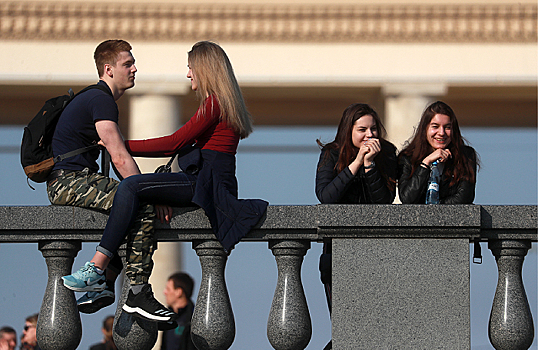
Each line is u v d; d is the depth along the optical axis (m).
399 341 14.41
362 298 14.50
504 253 14.94
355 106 16.38
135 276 14.12
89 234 14.73
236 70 49.00
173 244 48.84
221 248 14.81
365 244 14.60
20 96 54.00
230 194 14.85
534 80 49.00
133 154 15.26
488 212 14.79
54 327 14.46
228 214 14.66
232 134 15.55
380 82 49.28
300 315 14.63
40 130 14.97
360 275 14.54
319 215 14.53
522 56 49.19
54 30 47.72
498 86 50.19
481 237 14.90
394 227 14.50
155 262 48.50
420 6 47.56
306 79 49.16
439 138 16.25
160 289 48.25
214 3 47.44
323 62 49.31
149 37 48.75
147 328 14.59
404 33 48.78
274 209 14.76
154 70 49.16
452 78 49.41
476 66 49.41
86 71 48.53
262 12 47.66
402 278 14.53
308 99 56.00
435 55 49.44
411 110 49.56
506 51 49.31
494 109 60.88
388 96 49.66
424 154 16.34
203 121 15.19
